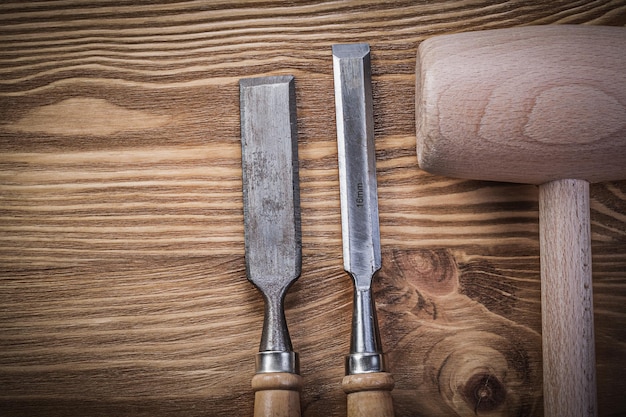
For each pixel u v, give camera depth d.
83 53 0.41
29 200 0.40
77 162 0.40
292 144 0.39
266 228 0.38
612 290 0.39
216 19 0.41
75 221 0.40
